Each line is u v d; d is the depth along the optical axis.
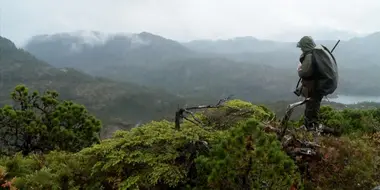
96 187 5.50
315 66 6.45
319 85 6.52
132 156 5.57
